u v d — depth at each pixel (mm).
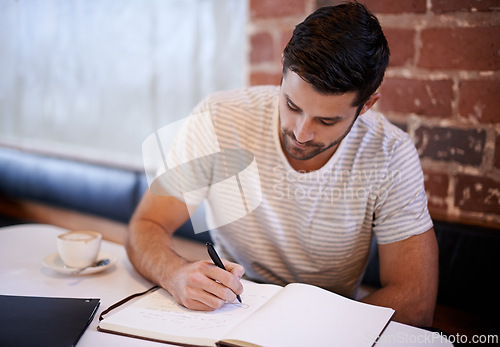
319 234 1187
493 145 1350
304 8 1545
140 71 2172
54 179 2131
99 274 1119
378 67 955
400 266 1144
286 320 869
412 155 1178
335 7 965
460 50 1354
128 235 1199
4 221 2125
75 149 2416
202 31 1999
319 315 894
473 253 1312
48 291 1022
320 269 1232
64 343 804
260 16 1640
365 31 933
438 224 1371
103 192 1988
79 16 2270
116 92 2248
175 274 995
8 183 2285
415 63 1423
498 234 1291
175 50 2074
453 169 1416
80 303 943
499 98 1322
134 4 2127
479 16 1318
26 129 2539
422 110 1433
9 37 2480
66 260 1106
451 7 1350
